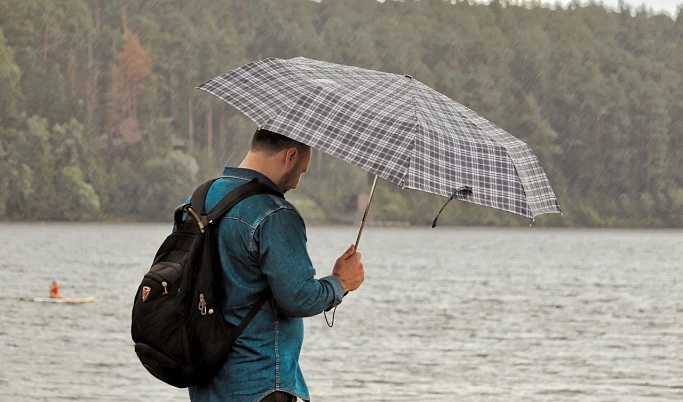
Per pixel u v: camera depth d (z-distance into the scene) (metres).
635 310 68.50
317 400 31.39
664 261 134.12
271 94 6.05
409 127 5.81
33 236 154.00
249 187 6.06
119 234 163.38
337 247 147.25
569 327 56.75
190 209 6.12
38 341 44.09
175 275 5.88
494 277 100.88
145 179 198.62
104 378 33.94
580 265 123.94
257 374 5.97
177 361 5.86
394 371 37.91
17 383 32.78
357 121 5.82
